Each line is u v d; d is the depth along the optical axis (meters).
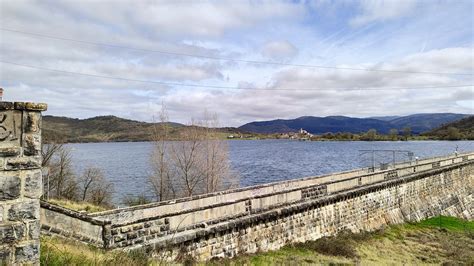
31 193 6.34
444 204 41.00
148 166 79.94
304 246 21.41
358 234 26.17
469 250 26.48
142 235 14.20
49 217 12.81
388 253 23.75
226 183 47.50
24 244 6.23
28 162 6.29
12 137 6.13
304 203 22.27
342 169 74.94
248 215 18.86
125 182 58.53
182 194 42.50
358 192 27.45
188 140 40.22
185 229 15.87
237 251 17.88
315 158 103.06
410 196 35.41
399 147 140.38
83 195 45.91
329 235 24.28
